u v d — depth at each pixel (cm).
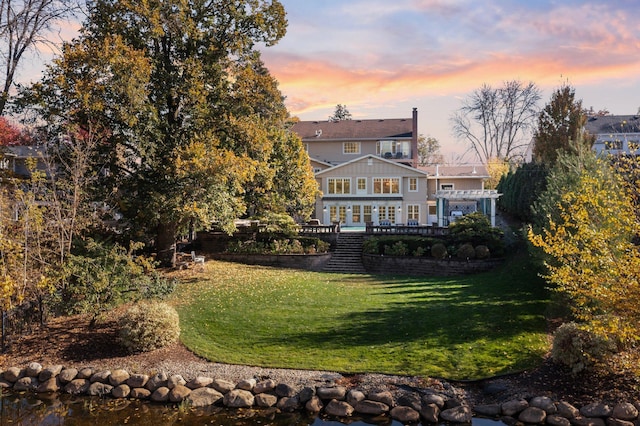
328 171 4672
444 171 5050
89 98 2186
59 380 1353
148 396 1285
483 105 7012
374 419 1152
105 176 2512
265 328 1723
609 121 4772
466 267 3053
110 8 2364
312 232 3609
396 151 5516
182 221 2666
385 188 4628
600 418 1059
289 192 3753
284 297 2173
